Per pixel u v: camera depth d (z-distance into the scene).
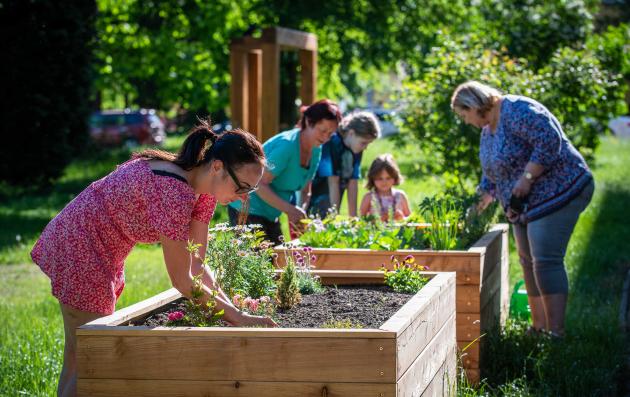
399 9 25.25
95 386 3.37
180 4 23.59
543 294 6.13
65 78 16.80
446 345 4.32
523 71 11.66
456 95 6.23
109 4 23.23
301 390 3.25
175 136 41.94
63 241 3.70
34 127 16.62
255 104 14.15
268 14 23.41
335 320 3.83
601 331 6.41
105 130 33.19
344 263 5.43
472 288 5.22
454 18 25.31
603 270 9.32
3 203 17.09
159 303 3.99
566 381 5.15
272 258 5.32
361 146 7.07
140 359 3.33
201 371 3.30
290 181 6.11
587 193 6.07
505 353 5.66
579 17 14.41
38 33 16.31
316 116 5.90
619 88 13.33
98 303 3.71
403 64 27.19
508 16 14.59
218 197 3.54
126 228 3.61
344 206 12.88
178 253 3.47
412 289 4.49
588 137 12.80
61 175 17.73
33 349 5.67
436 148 11.46
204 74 24.20
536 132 5.88
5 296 8.40
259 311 3.89
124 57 23.84
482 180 6.78
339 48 26.00
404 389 3.37
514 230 6.48
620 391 5.44
